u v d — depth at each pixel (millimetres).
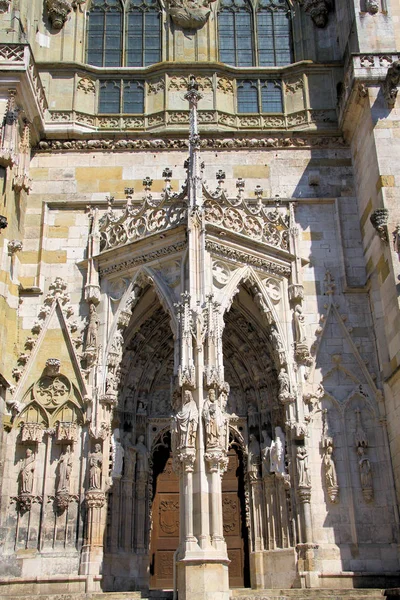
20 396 24750
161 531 26078
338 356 25906
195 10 31969
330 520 23938
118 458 24672
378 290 26031
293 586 23281
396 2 28859
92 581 22484
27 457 24031
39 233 27609
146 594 22672
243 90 30984
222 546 19469
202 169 26016
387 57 27234
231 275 24516
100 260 26500
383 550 23531
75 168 28781
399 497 23531
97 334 25594
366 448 24719
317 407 25281
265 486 25406
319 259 27578
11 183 25625
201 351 21391
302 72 30875
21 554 23031
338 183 28828
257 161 29219
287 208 28297
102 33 32375
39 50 31031
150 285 25328
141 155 29156
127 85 30781
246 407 26969
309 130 29500
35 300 26516
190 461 20203
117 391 25125
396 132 26062
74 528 23469
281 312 25781
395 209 24812
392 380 24047
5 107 26297
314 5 32406
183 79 30516
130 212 26422
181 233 24188
